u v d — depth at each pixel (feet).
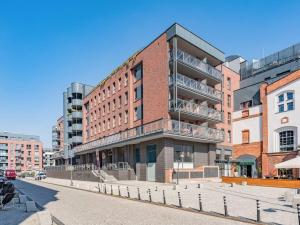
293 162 72.49
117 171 119.24
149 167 112.98
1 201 55.31
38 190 92.38
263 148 113.91
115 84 152.66
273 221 36.11
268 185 84.84
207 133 117.91
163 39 115.44
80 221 38.01
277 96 111.34
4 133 440.86
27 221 37.81
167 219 38.34
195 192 70.13
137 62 131.03
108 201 58.59
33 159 418.31
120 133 129.80
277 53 148.05
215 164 125.80
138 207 49.34
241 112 128.67
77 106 218.18
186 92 115.85
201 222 36.22
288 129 105.81
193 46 119.65
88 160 177.27
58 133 287.07
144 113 122.52
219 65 142.72
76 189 94.63
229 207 47.16
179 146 111.96
